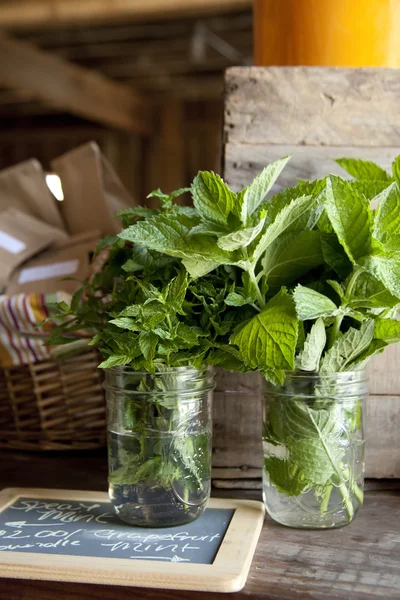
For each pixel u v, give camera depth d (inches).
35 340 38.0
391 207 26.8
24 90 152.5
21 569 25.2
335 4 36.3
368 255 26.1
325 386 27.8
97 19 123.4
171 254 26.0
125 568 24.7
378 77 35.1
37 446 40.8
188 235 26.3
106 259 38.9
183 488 28.1
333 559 26.7
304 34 36.8
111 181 48.4
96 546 26.9
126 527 29.0
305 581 24.8
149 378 27.4
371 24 36.3
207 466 29.4
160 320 25.4
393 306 26.4
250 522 29.2
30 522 29.6
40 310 36.9
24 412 40.4
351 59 36.4
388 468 35.4
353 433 28.9
